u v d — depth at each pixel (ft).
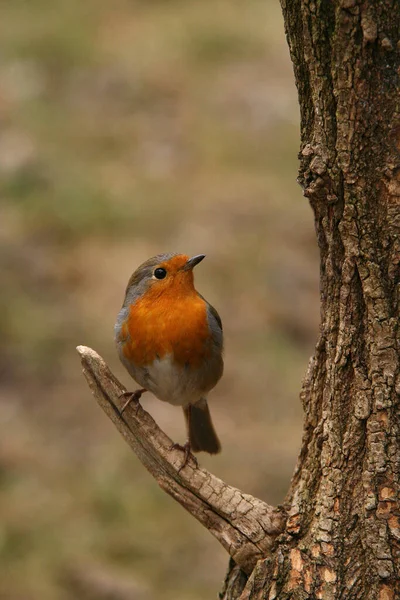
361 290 17.94
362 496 18.33
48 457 41.45
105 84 73.87
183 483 20.43
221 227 58.29
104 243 56.59
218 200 60.90
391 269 17.52
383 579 17.89
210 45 80.28
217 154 66.39
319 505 18.85
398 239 17.31
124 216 58.80
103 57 78.33
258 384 47.19
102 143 67.00
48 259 54.75
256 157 66.28
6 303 50.85
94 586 34.65
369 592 18.12
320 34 16.93
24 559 35.91
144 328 24.34
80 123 69.21
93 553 36.40
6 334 49.01
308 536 19.04
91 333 49.21
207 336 24.72
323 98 17.33
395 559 17.83
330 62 17.07
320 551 18.65
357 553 18.33
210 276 53.83
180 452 20.57
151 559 36.37
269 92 73.72
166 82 74.64
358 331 18.13
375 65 16.66
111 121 69.82
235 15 86.53
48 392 45.80
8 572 35.24
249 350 49.21
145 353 24.57
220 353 25.70
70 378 46.70
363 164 17.19
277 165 65.51
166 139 67.67
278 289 53.26
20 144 65.41
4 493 39.24
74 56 78.13
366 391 18.10
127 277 53.47
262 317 51.24
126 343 24.79
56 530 37.42
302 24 17.22
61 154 65.16
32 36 80.74
